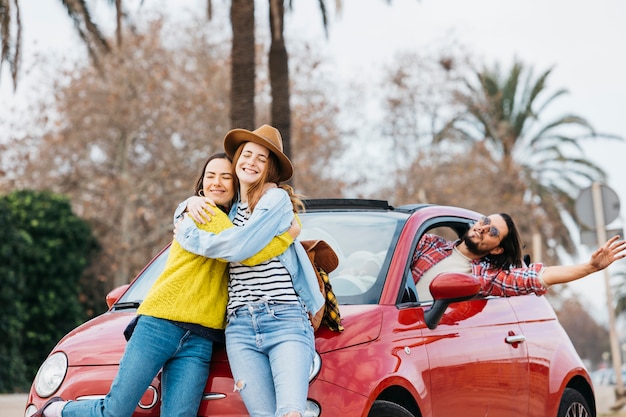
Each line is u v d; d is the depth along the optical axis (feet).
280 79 54.95
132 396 15.24
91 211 113.50
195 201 15.69
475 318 19.85
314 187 114.11
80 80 112.37
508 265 21.25
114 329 17.08
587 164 130.82
